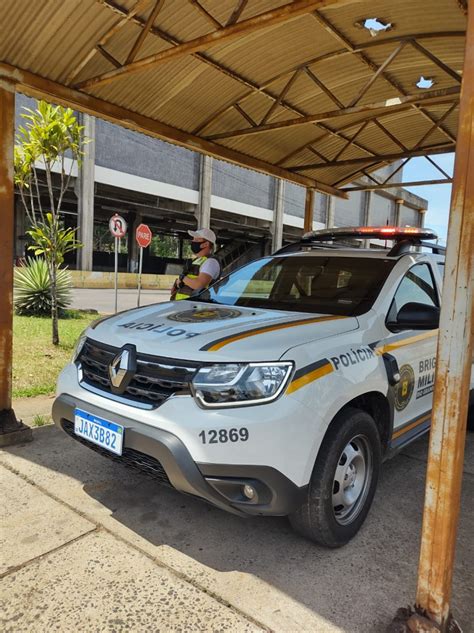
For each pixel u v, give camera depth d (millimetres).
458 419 1910
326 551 2727
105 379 2809
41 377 6168
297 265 4035
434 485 1977
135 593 2334
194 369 2473
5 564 2506
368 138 7082
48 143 7738
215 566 2559
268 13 3174
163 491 3324
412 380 3391
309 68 5164
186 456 2365
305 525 2609
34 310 11766
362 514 2893
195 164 35125
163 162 33031
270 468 2314
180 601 2293
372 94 5824
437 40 4598
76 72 4348
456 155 1905
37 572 2453
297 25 4375
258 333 2682
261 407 2346
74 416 2869
